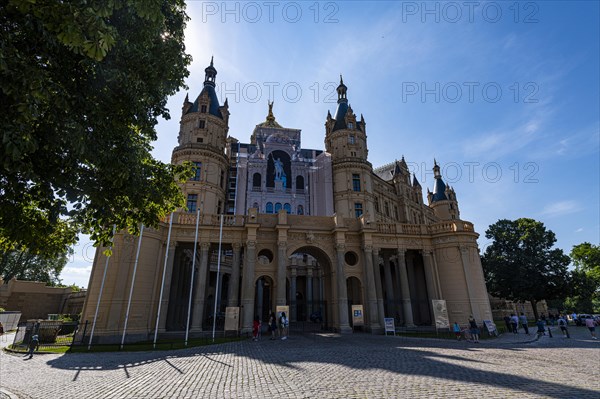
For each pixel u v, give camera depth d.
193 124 46.94
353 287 33.72
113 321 23.58
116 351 19.12
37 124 6.92
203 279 28.38
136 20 8.37
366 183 50.84
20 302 48.12
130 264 25.28
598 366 12.27
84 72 7.66
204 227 29.20
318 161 51.72
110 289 24.23
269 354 16.19
